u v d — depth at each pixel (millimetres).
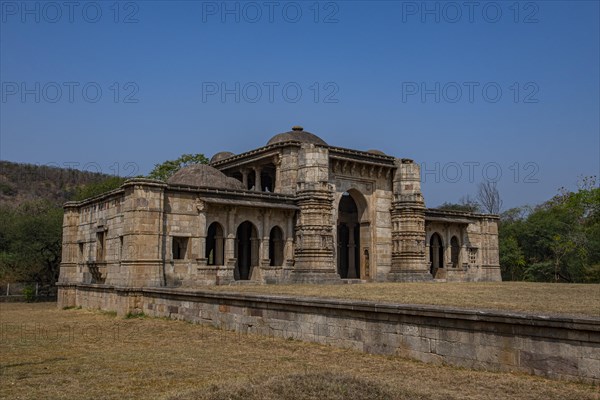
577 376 11422
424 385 11758
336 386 10383
